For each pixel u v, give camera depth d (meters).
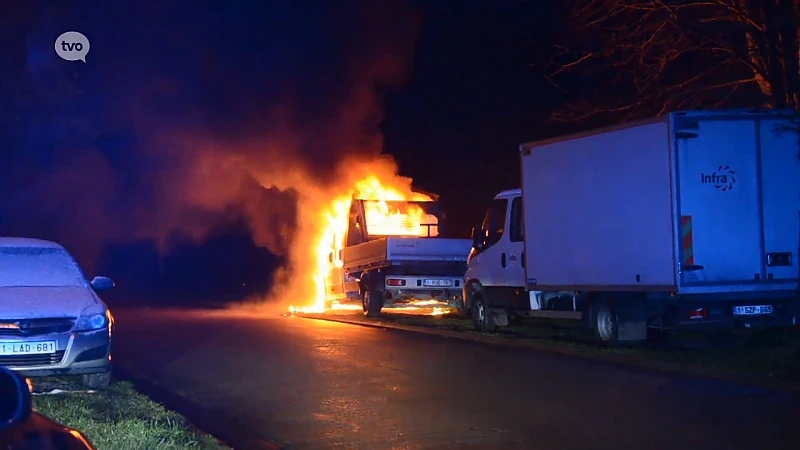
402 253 21.78
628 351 13.95
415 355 14.48
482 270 18.11
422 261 21.89
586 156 14.72
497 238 17.80
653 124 13.44
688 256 13.08
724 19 15.51
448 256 22.03
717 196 13.27
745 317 13.66
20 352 10.30
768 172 13.45
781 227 13.48
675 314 13.70
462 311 19.02
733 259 13.30
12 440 3.93
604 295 14.63
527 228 16.17
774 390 10.69
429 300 22.09
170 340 17.97
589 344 14.95
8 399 4.05
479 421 9.41
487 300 17.97
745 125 13.38
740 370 11.89
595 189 14.55
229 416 10.10
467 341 16.59
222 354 15.32
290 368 13.38
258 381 12.32
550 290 15.63
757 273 13.38
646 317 14.19
